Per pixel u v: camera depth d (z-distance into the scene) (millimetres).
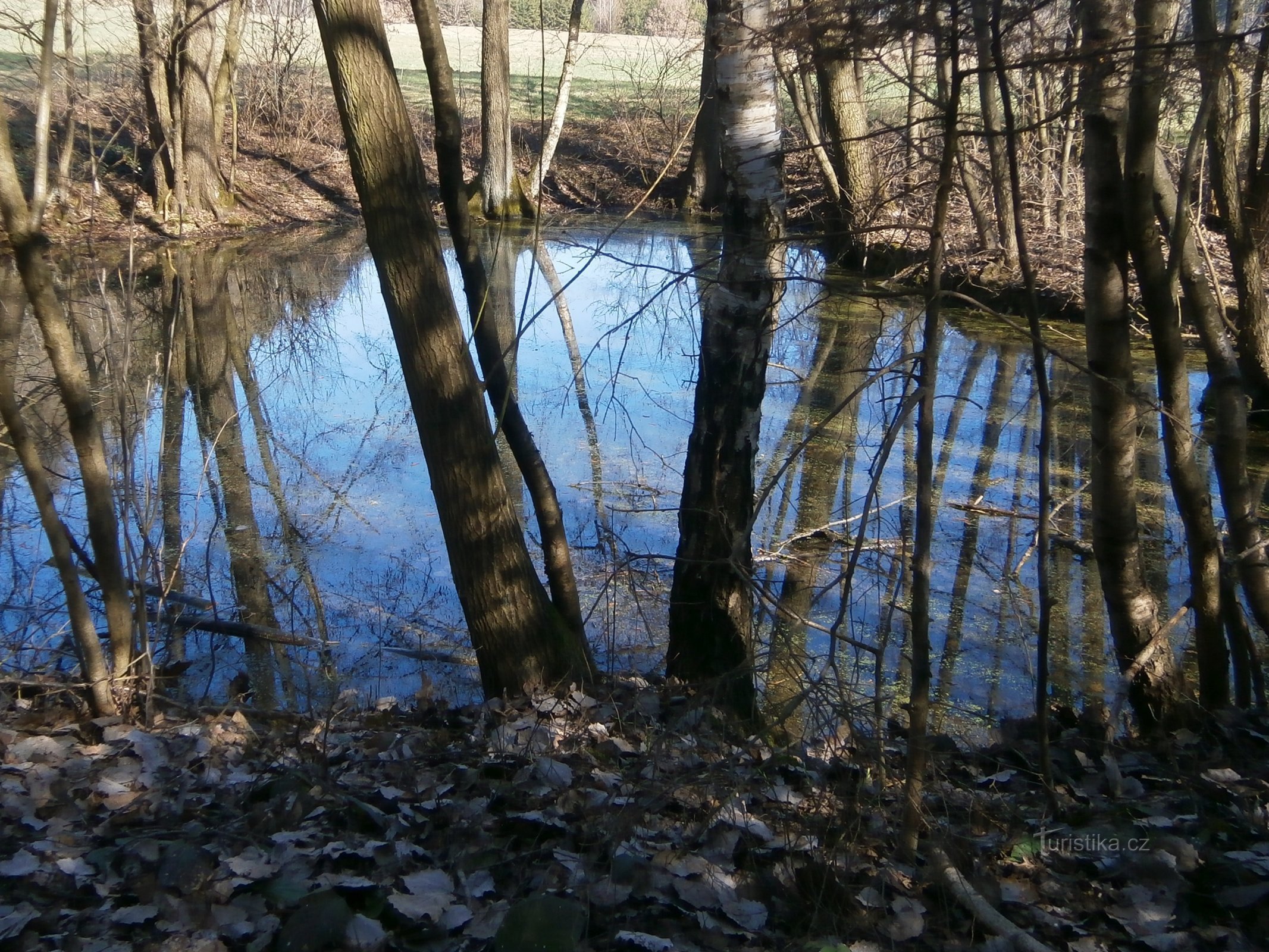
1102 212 4031
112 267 15070
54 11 4016
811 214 4977
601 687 5094
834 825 3328
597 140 28125
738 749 4148
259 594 6855
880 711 3451
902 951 2857
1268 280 10984
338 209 23203
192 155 19891
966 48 3371
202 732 4281
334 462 9367
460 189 4926
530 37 30312
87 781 3736
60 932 2750
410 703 5312
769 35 3420
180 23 17062
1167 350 4348
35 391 5812
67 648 5625
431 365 4582
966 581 7160
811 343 13438
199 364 12164
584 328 14180
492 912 2885
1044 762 3768
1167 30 3586
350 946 2691
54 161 17875
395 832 3314
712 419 4980
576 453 9555
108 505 4508
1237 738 4375
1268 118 10266
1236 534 4742
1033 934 2959
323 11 4254
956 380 12062
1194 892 3086
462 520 4766
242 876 2990
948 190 3094
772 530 7988
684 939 2846
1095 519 4523
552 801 3562
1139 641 4633
